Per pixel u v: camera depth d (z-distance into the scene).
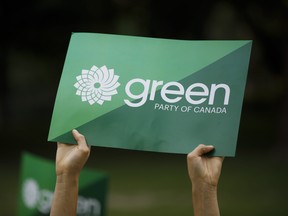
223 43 9.41
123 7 58.28
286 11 52.31
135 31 62.00
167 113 9.29
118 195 42.41
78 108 9.50
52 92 87.88
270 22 58.78
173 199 40.78
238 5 56.34
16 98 85.56
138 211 37.75
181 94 9.33
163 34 57.41
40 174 17.80
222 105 9.20
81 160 9.22
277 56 62.62
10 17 58.28
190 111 9.26
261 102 86.69
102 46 9.72
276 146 54.47
